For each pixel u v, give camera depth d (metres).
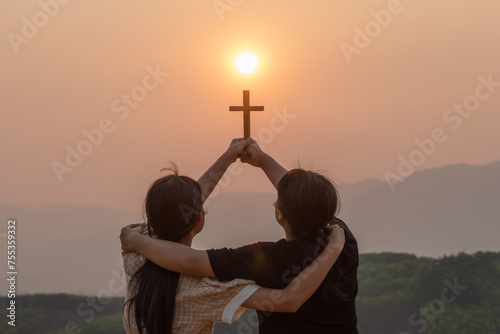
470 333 31.55
